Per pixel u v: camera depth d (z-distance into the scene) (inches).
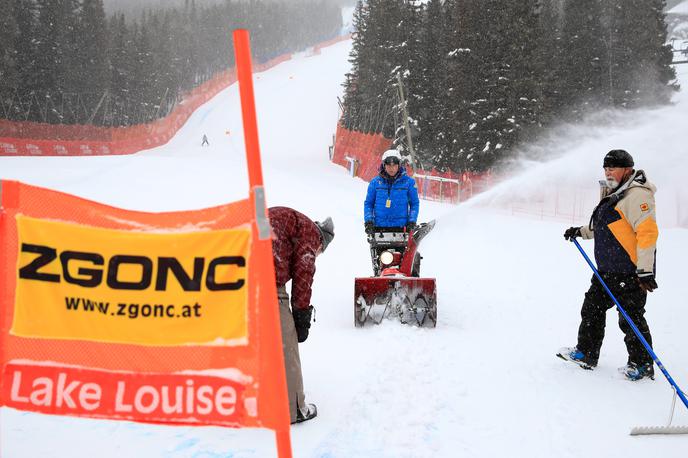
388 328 241.4
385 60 1786.4
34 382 89.7
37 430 138.5
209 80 4165.8
